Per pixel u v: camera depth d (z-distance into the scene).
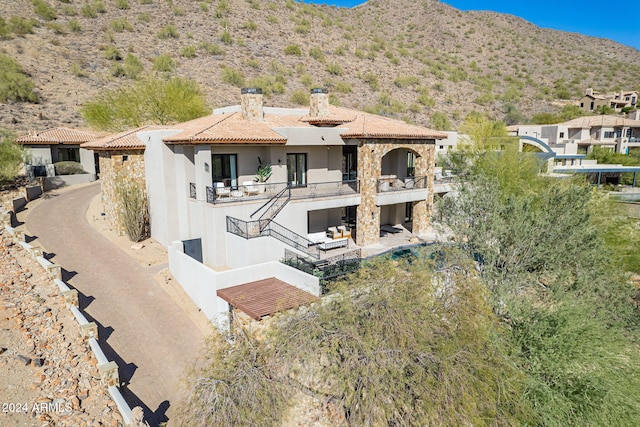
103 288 17.92
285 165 23.98
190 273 17.77
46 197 31.70
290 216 22.23
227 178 22.70
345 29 112.06
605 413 10.80
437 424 9.47
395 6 167.38
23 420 9.60
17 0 71.12
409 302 10.76
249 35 86.69
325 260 19.88
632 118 83.94
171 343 14.70
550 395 10.74
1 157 32.75
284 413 9.52
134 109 39.53
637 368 11.63
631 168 51.03
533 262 15.66
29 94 49.78
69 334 13.18
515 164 28.19
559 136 65.00
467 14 172.50
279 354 10.00
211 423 8.45
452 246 14.84
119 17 77.50
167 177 22.61
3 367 11.06
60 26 67.75
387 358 9.74
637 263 19.53
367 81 84.06
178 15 85.25
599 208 21.22
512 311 12.73
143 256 21.75
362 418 9.61
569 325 11.84
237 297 15.02
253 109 24.33
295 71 78.00
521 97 98.56
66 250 21.50
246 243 18.69
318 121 25.53
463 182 20.00
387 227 29.83
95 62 61.41
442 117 70.69
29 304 14.38
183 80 48.00
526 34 164.50
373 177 24.86
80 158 39.59
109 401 10.88
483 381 10.09
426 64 106.50
